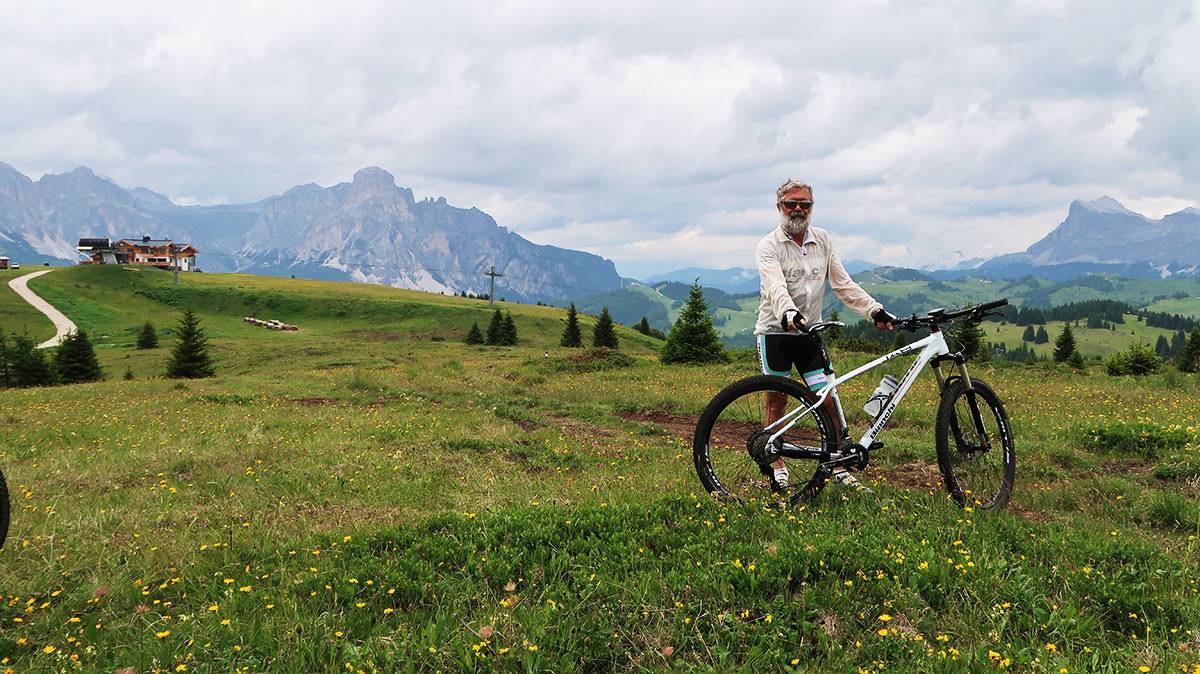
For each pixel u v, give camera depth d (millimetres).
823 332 5578
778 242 5742
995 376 21797
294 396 19016
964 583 3732
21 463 9305
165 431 12188
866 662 3105
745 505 5145
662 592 3732
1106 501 5902
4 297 138375
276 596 3928
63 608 4020
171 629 3566
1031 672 2977
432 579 4117
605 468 7750
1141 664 3021
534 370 30422
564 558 4262
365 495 6703
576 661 3189
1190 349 50531
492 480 7117
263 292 155500
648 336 146250
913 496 5641
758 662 3096
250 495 6832
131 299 148500
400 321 138000
